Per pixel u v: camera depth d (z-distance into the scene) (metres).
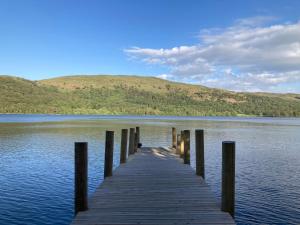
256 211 11.73
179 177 9.73
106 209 6.53
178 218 6.02
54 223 10.23
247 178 16.95
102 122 78.44
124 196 7.50
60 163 19.88
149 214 6.23
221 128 61.66
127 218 6.00
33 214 10.94
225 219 5.98
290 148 30.02
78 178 6.47
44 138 35.66
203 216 6.14
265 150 28.47
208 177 16.67
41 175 16.55
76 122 76.94
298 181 16.31
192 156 23.36
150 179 9.45
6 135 39.31
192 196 7.51
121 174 10.25
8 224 10.09
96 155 23.17
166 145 29.36
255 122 102.38
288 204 12.53
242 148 29.91
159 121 92.12
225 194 6.42
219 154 24.84
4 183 14.88
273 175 17.69
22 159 21.36
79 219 5.94
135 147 17.48
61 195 13.07
